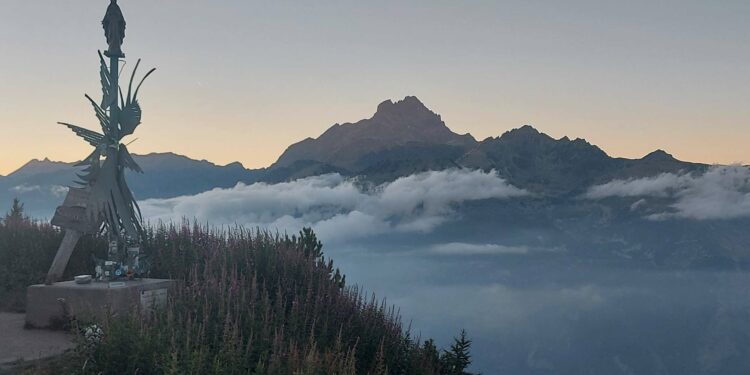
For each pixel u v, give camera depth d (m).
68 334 13.22
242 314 11.64
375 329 12.88
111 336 9.50
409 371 12.21
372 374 11.38
